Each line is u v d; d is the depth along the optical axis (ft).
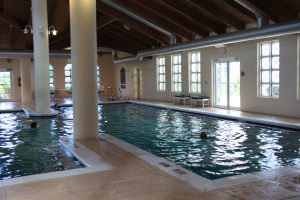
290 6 31.86
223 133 27.81
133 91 70.38
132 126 32.55
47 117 39.81
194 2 36.22
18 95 71.15
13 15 49.32
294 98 33.30
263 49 37.24
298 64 32.71
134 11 43.62
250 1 31.17
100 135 25.46
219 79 44.68
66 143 22.21
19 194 12.32
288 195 12.01
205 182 13.52
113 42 64.23
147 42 58.49
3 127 32.78
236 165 18.12
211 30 43.37
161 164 16.46
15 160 19.83
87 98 23.52
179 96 50.44
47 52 40.83
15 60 70.59
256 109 38.11
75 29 23.22
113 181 13.78
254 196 11.93
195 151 21.53
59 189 12.85
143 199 11.76
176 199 11.73
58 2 45.44
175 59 54.70
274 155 20.16
